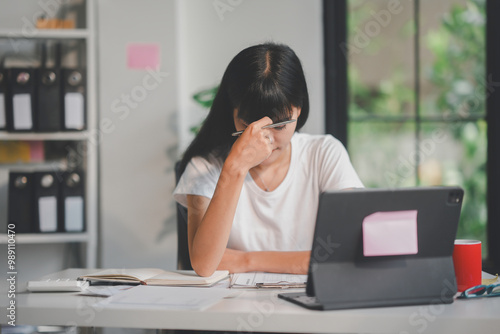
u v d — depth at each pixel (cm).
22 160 288
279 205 171
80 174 265
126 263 288
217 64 294
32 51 289
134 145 288
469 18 290
